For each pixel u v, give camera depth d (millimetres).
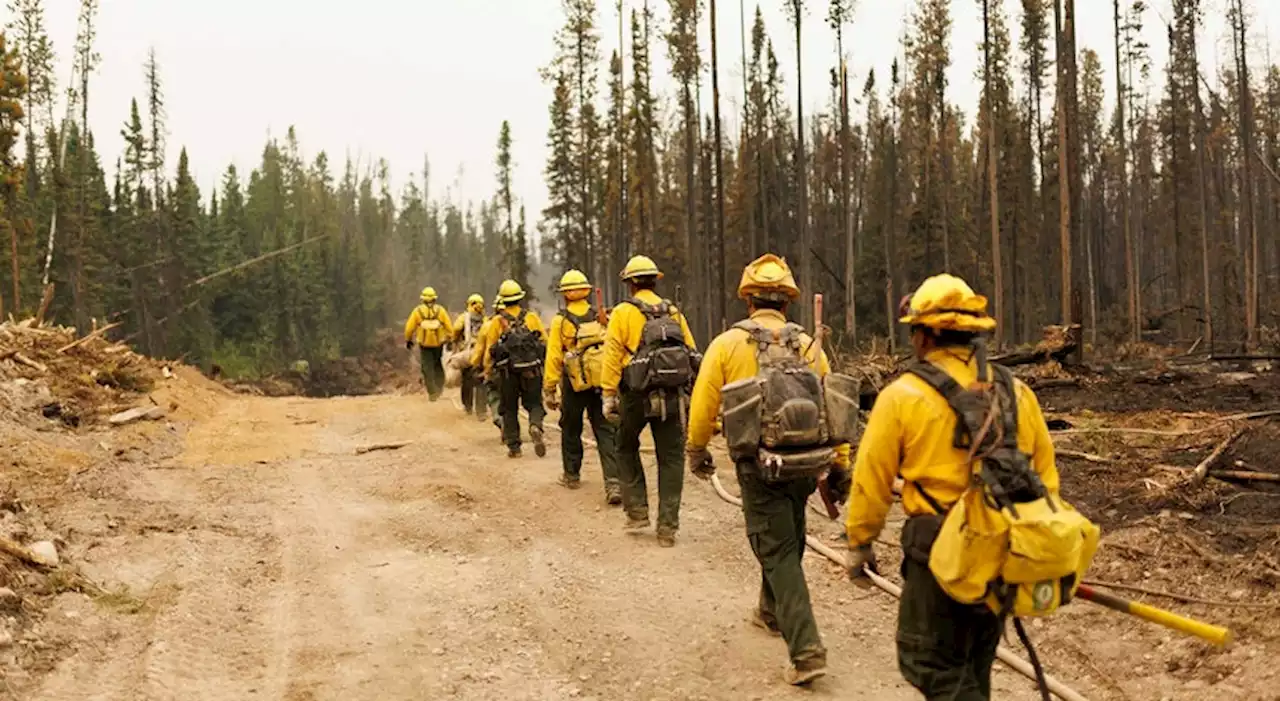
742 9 41500
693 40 44719
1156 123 57125
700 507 9125
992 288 56500
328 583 6848
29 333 15422
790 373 5047
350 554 7559
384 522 8539
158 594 6273
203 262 76562
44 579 6023
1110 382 16156
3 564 5879
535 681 5254
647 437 13039
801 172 40219
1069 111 27844
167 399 15297
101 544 7094
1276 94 52688
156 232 72438
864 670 5344
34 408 11914
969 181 65062
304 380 78875
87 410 12977
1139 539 6758
